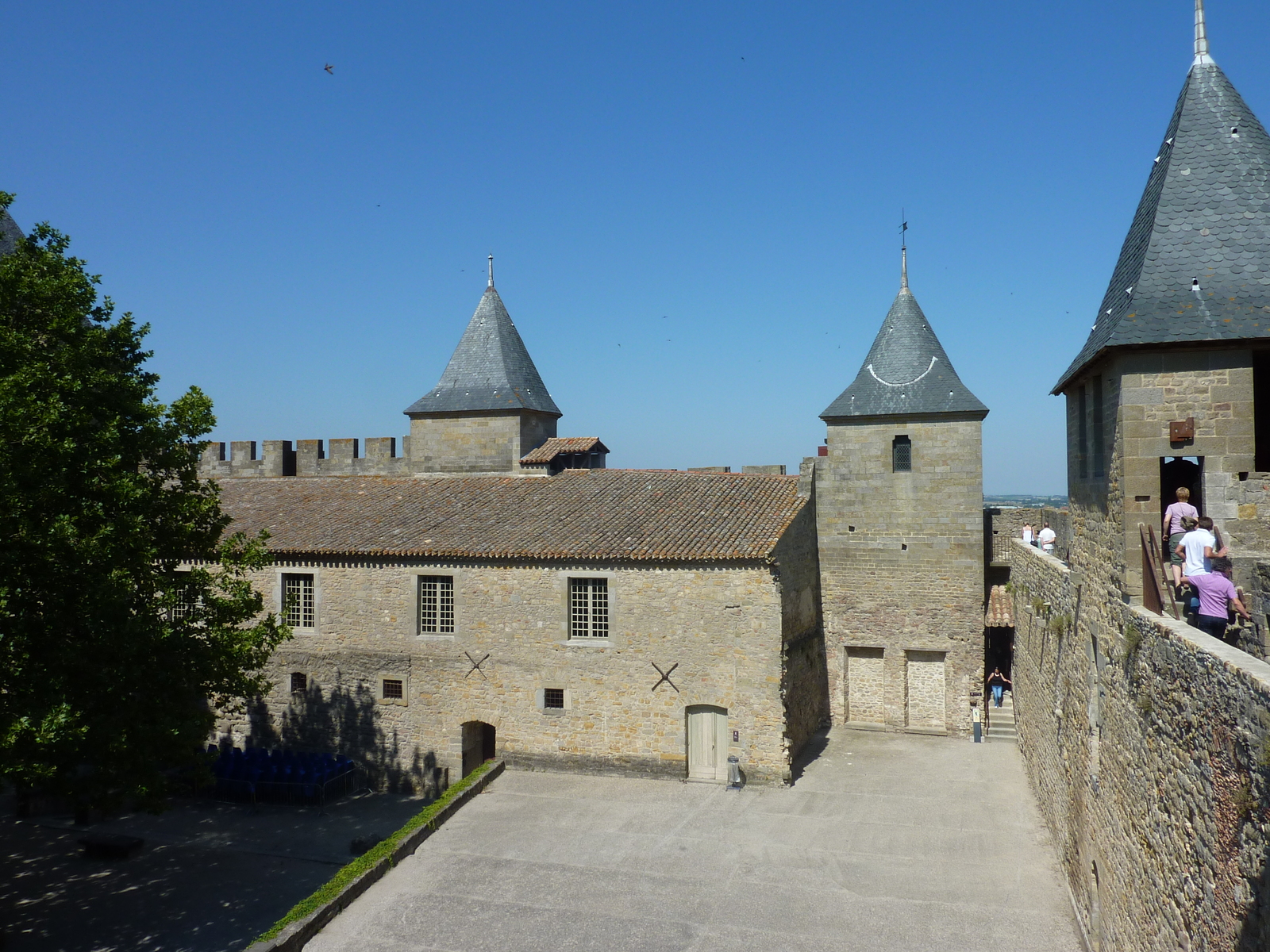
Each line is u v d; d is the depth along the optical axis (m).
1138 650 11.12
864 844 20.28
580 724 25.88
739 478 30.33
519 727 26.38
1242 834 7.37
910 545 31.05
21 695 15.68
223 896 19.92
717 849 20.25
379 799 26.77
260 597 20.78
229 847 22.89
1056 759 18.58
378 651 27.70
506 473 38.47
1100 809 13.64
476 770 25.39
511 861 19.86
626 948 16.03
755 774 24.58
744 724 24.69
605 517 28.03
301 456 41.62
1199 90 14.28
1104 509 13.98
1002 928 16.19
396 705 27.48
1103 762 13.48
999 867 18.77
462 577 26.98
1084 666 15.34
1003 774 25.12
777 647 24.41
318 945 16.38
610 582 25.72
